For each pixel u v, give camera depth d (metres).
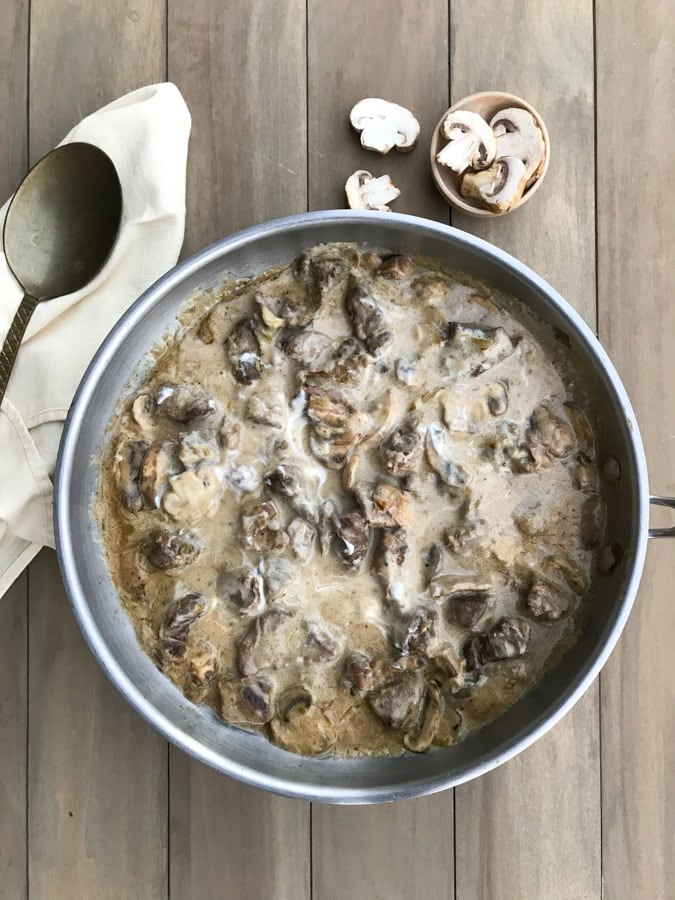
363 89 0.57
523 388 0.50
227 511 0.48
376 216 0.47
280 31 0.57
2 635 0.57
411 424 0.48
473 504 0.48
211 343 0.50
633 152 0.58
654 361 0.58
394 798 0.47
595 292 0.57
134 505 0.49
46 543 0.54
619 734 0.58
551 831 0.58
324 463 0.48
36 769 0.58
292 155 0.57
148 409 0.49
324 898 0.57
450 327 0.49
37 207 0.54
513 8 0.58
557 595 0.49
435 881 0.58
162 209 0.54
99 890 0.57
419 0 0.58
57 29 0.58
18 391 0.55
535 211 0.57
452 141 0.54
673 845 0.57
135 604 0.49
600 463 0.50
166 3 0.57
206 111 0.57
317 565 0.48
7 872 0.57
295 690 0.49
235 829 0.58
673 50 0.58
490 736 0.49
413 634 0.47
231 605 0.48
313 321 0.49
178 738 0.47
